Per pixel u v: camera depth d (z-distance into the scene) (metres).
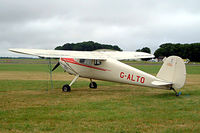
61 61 11.73
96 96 9.62
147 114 6.29
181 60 8.88
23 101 8.38
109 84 14.50
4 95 9.85
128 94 10.20
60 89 12.00
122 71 10.41
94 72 11.05
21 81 15.63
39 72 24.41
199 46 76.00
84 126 5.23
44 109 6.95
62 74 22.20
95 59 10.74
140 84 9.95
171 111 6.68
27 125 5.29
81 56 10.02
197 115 6.19
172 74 9.10
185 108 7.04
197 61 77.50
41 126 5.23
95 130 4.93
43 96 9.59
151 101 8.27
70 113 6.41
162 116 6.07
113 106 7.36
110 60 10.70
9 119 5.80
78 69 11.35
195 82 15.45
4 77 18.80
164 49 83.75
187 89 11.74
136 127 5.17
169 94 9.98
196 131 4.89
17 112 6.54
